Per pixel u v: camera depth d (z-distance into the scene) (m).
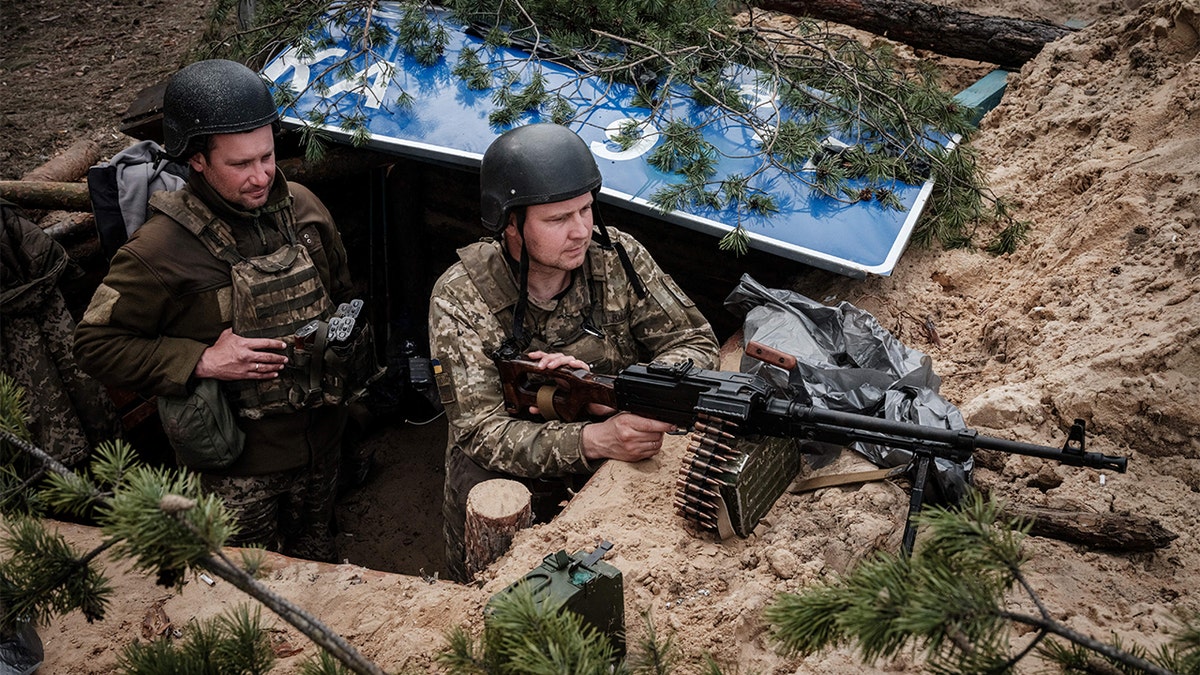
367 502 6.30
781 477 3.60
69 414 4.84
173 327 4.21
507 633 1.93
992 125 5.85
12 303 4.61
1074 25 6.39
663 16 5.74
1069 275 4.43
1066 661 1.90
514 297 3.80
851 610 1.78
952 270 4.96
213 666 2.07
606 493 3.67
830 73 5.47
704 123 5.02
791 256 4.71
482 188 3.68
